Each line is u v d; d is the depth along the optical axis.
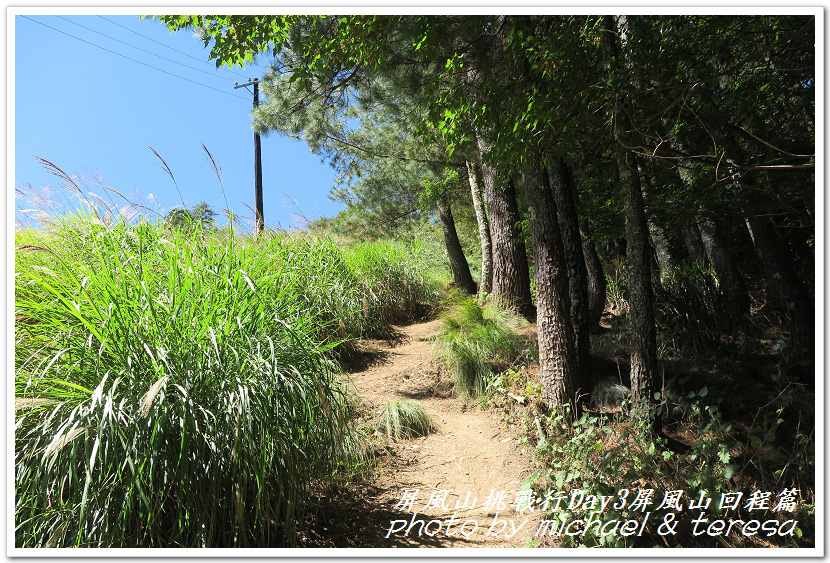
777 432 4.46
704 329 6.20
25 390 2.30
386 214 14.85
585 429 4.55
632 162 4.54
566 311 4.90
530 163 4.88
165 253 3.59
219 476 2.50
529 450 4.46
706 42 4.50
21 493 2.27
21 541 2.26
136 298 2.72
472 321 7.04
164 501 2.48
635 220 4.64
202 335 2.69
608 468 3.60
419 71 7.54
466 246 19.23
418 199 14.48
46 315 2.57
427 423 5.09
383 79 7.89
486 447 4.68
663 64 3.92
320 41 5.43
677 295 6.90
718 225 7.45
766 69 5.10
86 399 2.34
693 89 4.14
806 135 5.16
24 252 3.20
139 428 2.34
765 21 4.52
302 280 6.76
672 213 6.27
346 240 9.68
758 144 4.93
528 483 3.55
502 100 4.30
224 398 2.64
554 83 3.90
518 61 4.30
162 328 2.69
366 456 4.18
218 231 3.95
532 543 3.14
